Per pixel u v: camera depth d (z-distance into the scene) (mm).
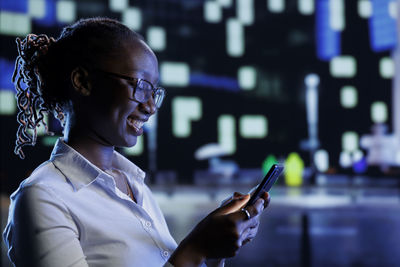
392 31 34406
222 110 32938
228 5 32875
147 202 1254
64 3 27297
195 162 31734
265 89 33844
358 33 34969
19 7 26000
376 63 34969
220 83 32938
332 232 8891
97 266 997
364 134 34656
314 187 22406
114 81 1053
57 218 964
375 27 35000
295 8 34156
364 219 10812
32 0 26281
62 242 948
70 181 1033
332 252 6980
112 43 1062
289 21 34156
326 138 34406
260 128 33562
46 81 1127
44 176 1017
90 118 1085
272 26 33906
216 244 933
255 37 33656
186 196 16719
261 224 9914
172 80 31844
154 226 1093
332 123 34531
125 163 1261
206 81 32594
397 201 14773
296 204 13734
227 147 32938
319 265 6117
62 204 988
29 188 976
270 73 33938
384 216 11391
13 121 23328
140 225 1065
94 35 1066
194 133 32188
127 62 1061
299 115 34094
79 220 997
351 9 34906
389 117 35094
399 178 26531
